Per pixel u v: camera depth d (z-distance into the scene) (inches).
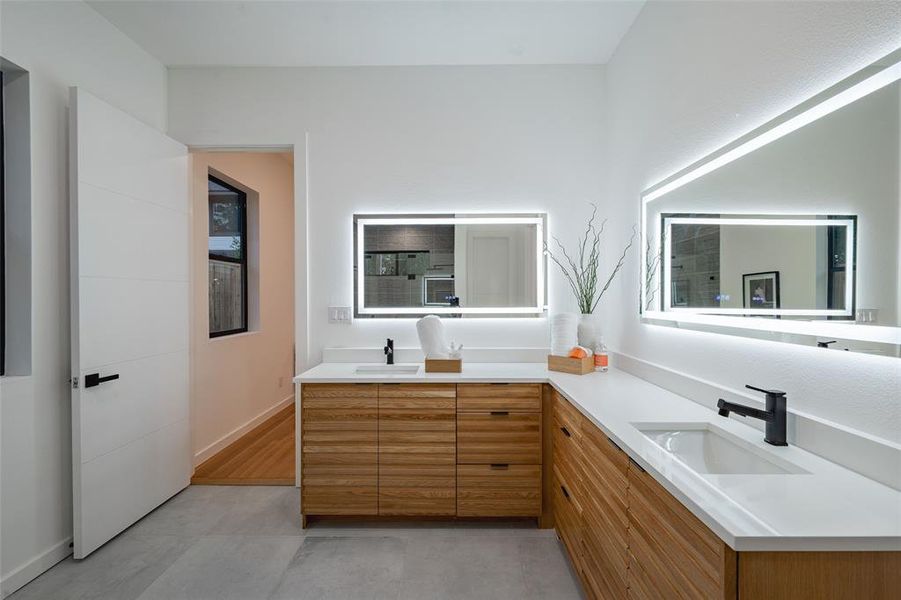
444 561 82.7
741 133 63.2
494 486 94.3
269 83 118.4
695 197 74.6
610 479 59.6
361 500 94.4
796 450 50.9
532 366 110.9
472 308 118.1
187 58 114.1
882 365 42.8
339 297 118.9
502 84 118.5
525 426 94.6
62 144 86.0
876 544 33.2
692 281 75.7
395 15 97.7
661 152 87.4
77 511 82.2
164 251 107.3
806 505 37.7
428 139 118.5
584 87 118.4
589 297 107.9
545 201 118.6
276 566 81.4
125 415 93.7
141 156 99.6
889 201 41.4
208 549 87.0
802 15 52.0
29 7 79.1
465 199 118.6
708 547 36.6
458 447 94.5
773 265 56.3
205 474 123.0
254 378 166.2
